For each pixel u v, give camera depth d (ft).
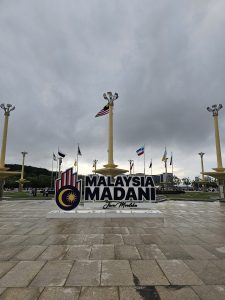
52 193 163.22
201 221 46.19
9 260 21.80
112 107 100.22
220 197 121.39
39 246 26.86
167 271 19.04
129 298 14.56
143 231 35.83
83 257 22.72
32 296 14.78
